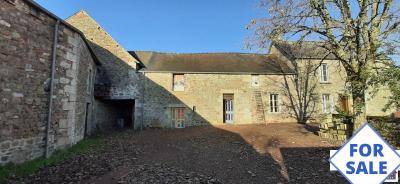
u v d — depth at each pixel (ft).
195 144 42.57
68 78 35.42
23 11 27.35
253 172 27.20
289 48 58.49
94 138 48.67
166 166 28.58
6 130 25.26
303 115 71.10
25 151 27.45
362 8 33.09
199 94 67.92
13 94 26.07
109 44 67.72
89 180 23.36
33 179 23.06
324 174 26.07
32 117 28.45
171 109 67.15
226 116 69.41
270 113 69.87
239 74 69.56
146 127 66.03
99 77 65.51
